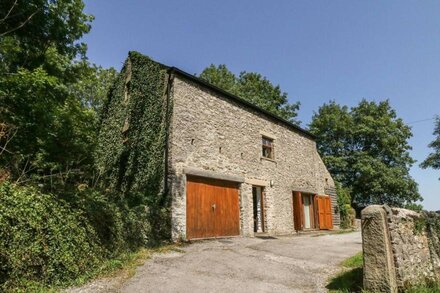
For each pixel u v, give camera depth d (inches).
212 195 450.0
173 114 421.7
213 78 1154.0
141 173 435.5
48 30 423.2
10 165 311.7
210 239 421.4
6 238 197.9
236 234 473.1
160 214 376.5
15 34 388.8
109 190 442.6
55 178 382.3
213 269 264.4
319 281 244.2
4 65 362.6
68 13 446.0
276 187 574.9
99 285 220.2
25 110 358.9
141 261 281.6
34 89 354.6
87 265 243.6
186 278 237.9
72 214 250.1
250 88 1186.0
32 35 412.5
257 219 543.8
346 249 373.4
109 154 527.8
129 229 325.1
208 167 450.3
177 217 392.5
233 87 1141.7
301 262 300.5
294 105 1266.0
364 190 1152.2
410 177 1168.8
